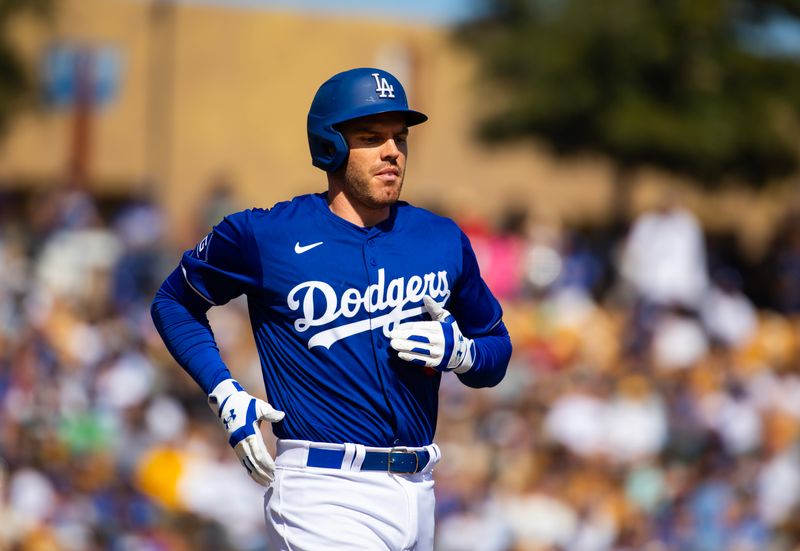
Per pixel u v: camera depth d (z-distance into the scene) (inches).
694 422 1708.9
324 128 608.1
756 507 1520.7
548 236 2522.1
